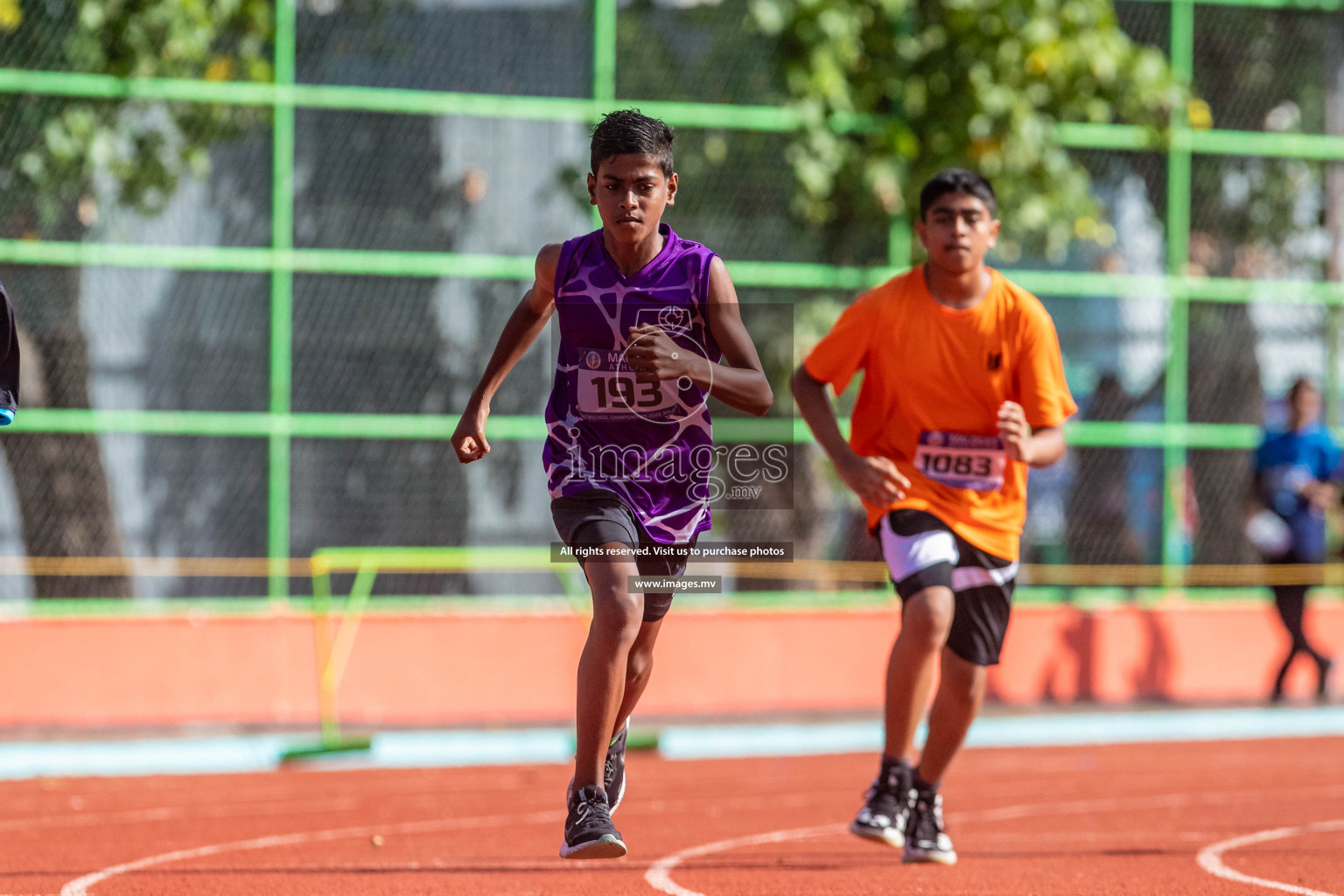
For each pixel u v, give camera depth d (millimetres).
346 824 25438
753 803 27922
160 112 37719
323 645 37688
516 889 18891
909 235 42000
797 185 41156
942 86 42312
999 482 19859
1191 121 43719
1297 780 30844
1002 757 34500
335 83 38719
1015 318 19766
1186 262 43969
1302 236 44812
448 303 39219
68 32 37219
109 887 19000
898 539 19609
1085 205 42844
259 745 34906
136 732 36156
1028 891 18812
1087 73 42719
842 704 40500
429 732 37062
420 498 38906
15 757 33156
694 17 40844
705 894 18531
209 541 37906
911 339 19766
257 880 19578
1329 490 41750
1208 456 43906
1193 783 30453
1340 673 43719
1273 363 44469
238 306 38188
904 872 20250
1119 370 43312
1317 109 45188
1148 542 43312
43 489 37000
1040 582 42469
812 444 40844
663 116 40469
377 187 38969
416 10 39250
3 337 17125
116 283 37500
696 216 40656
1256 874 20172
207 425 37938
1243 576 43688
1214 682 42906
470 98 39438
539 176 39812
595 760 15016
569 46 40094
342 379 38656
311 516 38375
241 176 38250
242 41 38250
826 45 41125
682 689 39812
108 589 37281
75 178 37250
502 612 39188
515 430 39438
